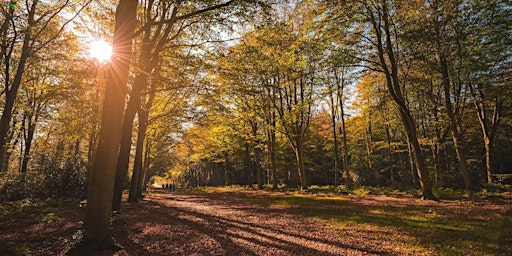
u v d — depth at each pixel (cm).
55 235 768
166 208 1449
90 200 653
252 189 3409
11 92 1300
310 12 1753
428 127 2705
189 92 1194
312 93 2495
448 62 2014
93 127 1623
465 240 714
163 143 2922
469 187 1959
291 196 2067
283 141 3622
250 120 3011
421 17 1750
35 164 1714
